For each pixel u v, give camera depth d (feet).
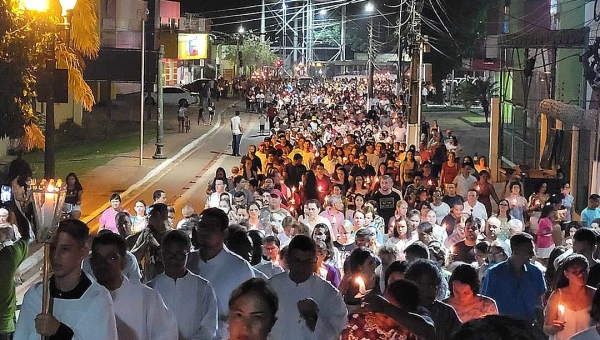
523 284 27.45
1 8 55.16
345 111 162.50
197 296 22.56
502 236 45.19
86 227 17.53
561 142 93.15
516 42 81.66
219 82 274.77
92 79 155.74
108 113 168.35
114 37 176.45
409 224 42.34
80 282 17.39
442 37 197.57
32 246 59.67
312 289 22.84
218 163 122.11
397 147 90.94
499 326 9.20
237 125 131.34
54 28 55.21
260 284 14.55
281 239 42.65
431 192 57.47
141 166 111.45
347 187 66.80
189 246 22.67
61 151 123.03
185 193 94.02
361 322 18.51
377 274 28.50
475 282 24.02
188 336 22.34
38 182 17.67
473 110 233.35
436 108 240.53
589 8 82.99
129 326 19.81
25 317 17.70
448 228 47.91
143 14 114.52
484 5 181.16
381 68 332.80
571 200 60.34
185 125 161.38
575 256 24.16
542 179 79.77
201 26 263.29
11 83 56.75
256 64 338.95
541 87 104.99
